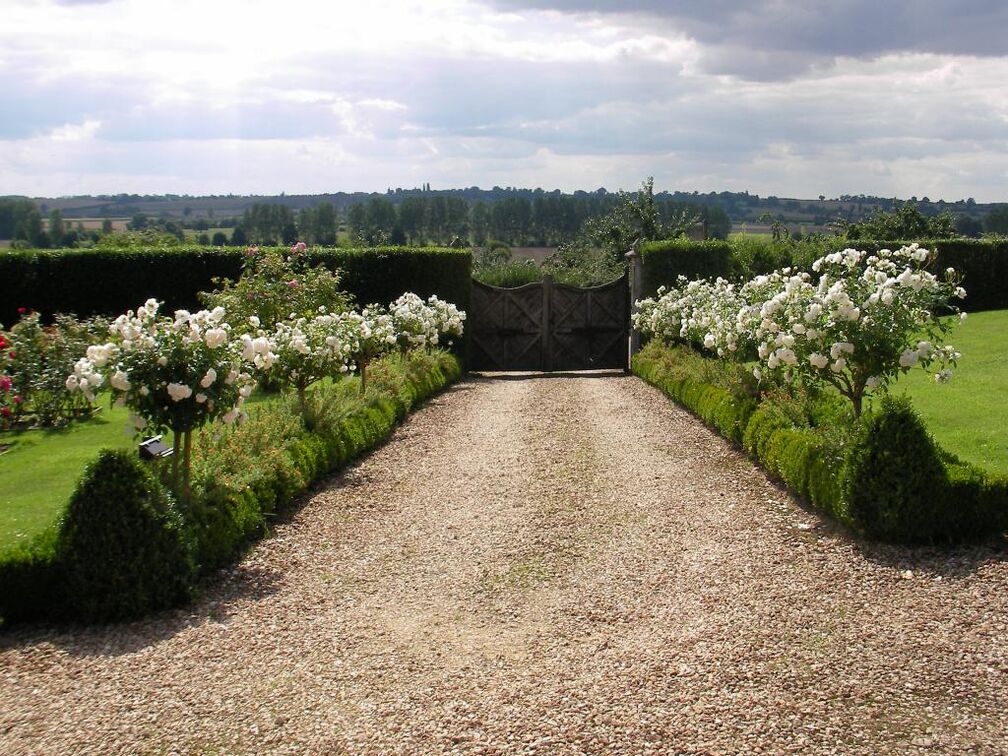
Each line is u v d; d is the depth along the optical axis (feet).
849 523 20.58
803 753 11.59
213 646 15.90
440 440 35.06
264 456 24.52
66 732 12.96
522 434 35.91
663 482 27.04
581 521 23.26
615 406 42.86
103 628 17.01
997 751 11.53
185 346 19.84
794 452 24.08
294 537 22.40
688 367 42.06
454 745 12.14
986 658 14.08
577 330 63.05
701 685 13.52
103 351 19.40
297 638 16.16
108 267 57.26
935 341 23.93
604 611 17.06
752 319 27.09
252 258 49.98
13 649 16.17
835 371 23.59
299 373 30.66
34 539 17.83
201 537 19.29
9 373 37.09
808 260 70.90
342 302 48.80
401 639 15.99
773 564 19.27
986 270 74.74
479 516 24.11
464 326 60.90
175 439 20.20
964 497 19.53
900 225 111.55
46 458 30.35
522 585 18.74
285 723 12.97
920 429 19.98
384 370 40.45
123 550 17.29
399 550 21.35
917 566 18.51
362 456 31.99
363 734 12.54
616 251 92.22
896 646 14.69
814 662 14.19
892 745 11.73
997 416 30.01
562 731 12.35
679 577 18.76
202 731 12.85
